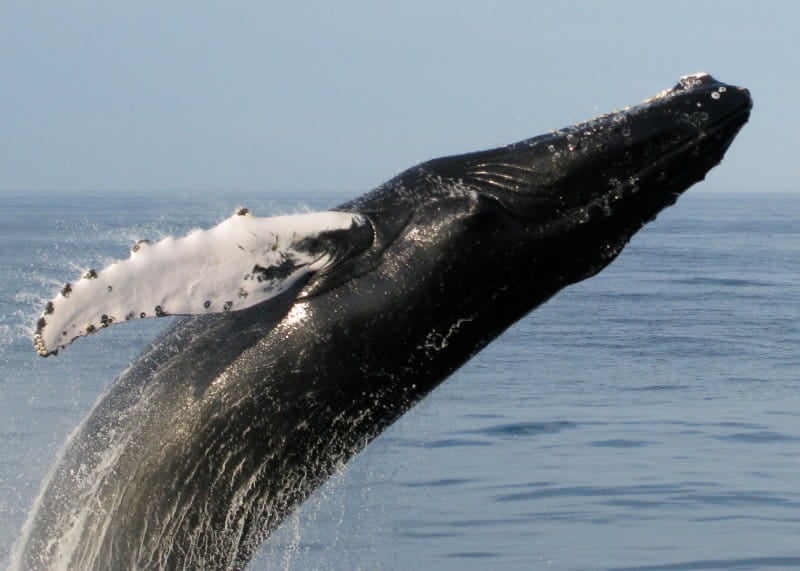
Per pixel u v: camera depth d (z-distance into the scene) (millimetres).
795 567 45656
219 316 34125
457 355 33625
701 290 147750
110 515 34000
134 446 33844
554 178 32312
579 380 84500
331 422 33688
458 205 32562
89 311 30422
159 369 34156
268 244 31672
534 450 63094
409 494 54812
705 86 32188
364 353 33000
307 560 46219
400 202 33219
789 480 57719
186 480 33656
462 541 48688
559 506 53406
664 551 47438
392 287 32594
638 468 59719
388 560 46438
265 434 33438
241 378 33281
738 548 47844
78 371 79562
